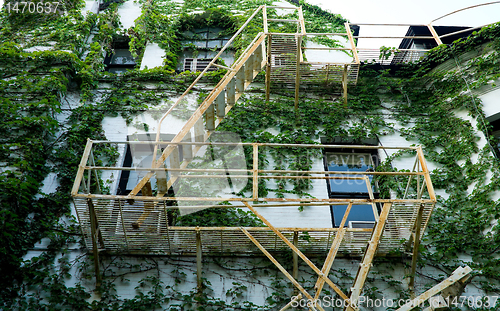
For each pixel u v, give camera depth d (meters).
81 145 10.01
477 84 10.84
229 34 14.84
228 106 9.52
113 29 14.47
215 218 8.77
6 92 10.62
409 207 8.23
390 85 12.04
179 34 14.75
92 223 7.59
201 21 15.19
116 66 13.74
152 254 8.37
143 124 10.84
